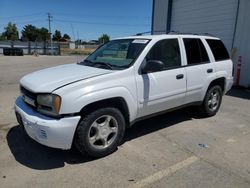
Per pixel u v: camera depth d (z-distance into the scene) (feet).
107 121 12.72
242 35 32.73
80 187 10.39
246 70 32.68
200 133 16.24
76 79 12.09
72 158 12.73
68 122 11.32
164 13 45.57
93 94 11.78
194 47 17.26
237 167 12.02
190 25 41.14
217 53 19.07
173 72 15.35
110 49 15.97
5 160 12.51
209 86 18.57
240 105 23.53
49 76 13.02
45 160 12.52
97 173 11.41
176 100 15.96
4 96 26.13
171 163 12.32
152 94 14.34
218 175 11.31
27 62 80.43
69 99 11.28
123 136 14.62
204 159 12.75
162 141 14.89
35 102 11.96
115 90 12.54
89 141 12.14
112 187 10.41
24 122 12.13
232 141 15.06
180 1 42.65
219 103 19.92
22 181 10.78
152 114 15.08
